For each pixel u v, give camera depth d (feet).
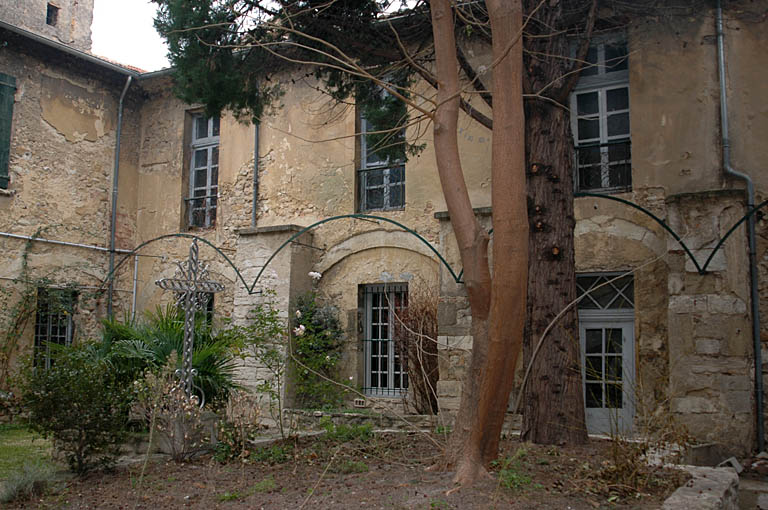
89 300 43.32
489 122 25.36
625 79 33.35
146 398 21.26
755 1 30.35
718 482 16.39
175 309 26.81
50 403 19.07
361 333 37.86
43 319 41.11
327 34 27.07
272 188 41.78
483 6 27.66
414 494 14.88
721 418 25.75
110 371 22.15
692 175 30.50
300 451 21.39
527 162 24.88
